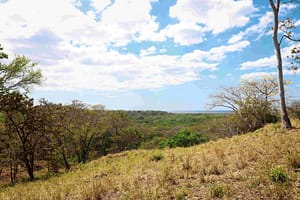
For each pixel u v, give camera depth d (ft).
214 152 38.86
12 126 73.67
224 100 98.84
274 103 93.09
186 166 30.32
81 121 130.93
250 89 95.35
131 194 22.21
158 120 311.68
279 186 18.70
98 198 23.43
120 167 46.26
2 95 63.67
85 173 50.85
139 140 192.24
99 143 166.30
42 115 75.97
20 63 63.05
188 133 100.83
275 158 27.37
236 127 104.47
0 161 78.33
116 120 167.12
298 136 37.81
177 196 20.11
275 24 50.47
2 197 33.91
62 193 27.50
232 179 22.99
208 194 19.67
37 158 83.51
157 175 28.27
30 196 29.60
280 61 50.21
